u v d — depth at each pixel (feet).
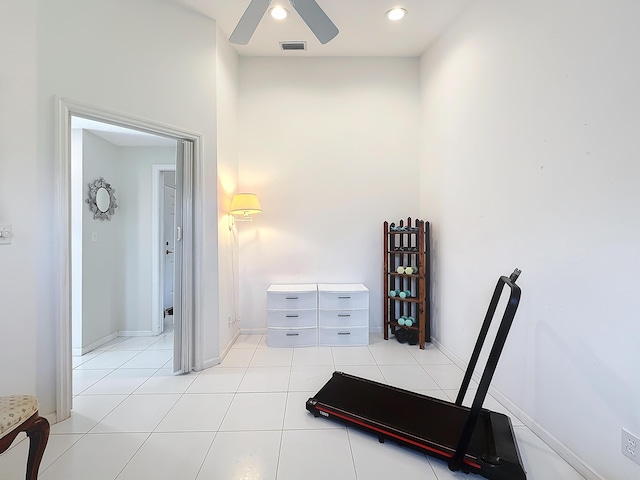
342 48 10.94
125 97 7.33
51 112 6.23
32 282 6.03
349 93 11.59
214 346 9.09
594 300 4.79
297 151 11.53
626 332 4.33
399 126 11.67
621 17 4.35
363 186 11.68
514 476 4.51
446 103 9.61
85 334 10.30
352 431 5.98
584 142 4.93
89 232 10.57
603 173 4.63
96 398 7.21
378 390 6.93
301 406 6.85
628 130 4.28
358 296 10.55
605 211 4.61
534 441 5.71
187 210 8.55
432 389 7.58
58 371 6.29
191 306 8.63
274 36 10.12
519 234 6.43
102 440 5.70
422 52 11.26
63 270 6.33
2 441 3.91
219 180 9.37
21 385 5.91
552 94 5.55
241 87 11.33
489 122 7.43
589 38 4.84
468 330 8.42
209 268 8.99
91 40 6.81
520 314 6.38
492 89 7.31
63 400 6.34
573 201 5.15
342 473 4.91
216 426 6.13
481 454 4.82
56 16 6.32
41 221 6.14
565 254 5.30
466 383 6.34
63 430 6.00
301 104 11.51
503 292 6.93
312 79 11.51
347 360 9.34
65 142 6.40
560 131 5.39
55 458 5.23
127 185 12.10
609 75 4.53
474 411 4.86
